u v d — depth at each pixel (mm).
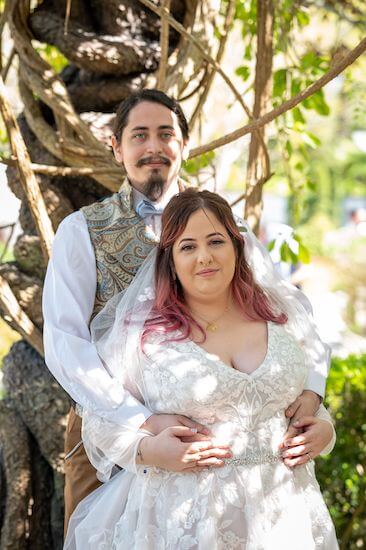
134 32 3543
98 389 2504
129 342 2523
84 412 2559
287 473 2453
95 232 2686
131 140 2697
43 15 3467
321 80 2730
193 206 2502
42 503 3385
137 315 2557
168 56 3529
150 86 3506
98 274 2680
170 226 2518
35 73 3340
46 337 2602
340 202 16484
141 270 2631
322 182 16172
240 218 2912
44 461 3420
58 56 4809
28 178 3045
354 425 4062
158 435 2400
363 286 13352
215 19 3529
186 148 2822
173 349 2465
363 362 4500
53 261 2664
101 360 2570
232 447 2406
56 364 2557
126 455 2439
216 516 2361
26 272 3406
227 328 2543
